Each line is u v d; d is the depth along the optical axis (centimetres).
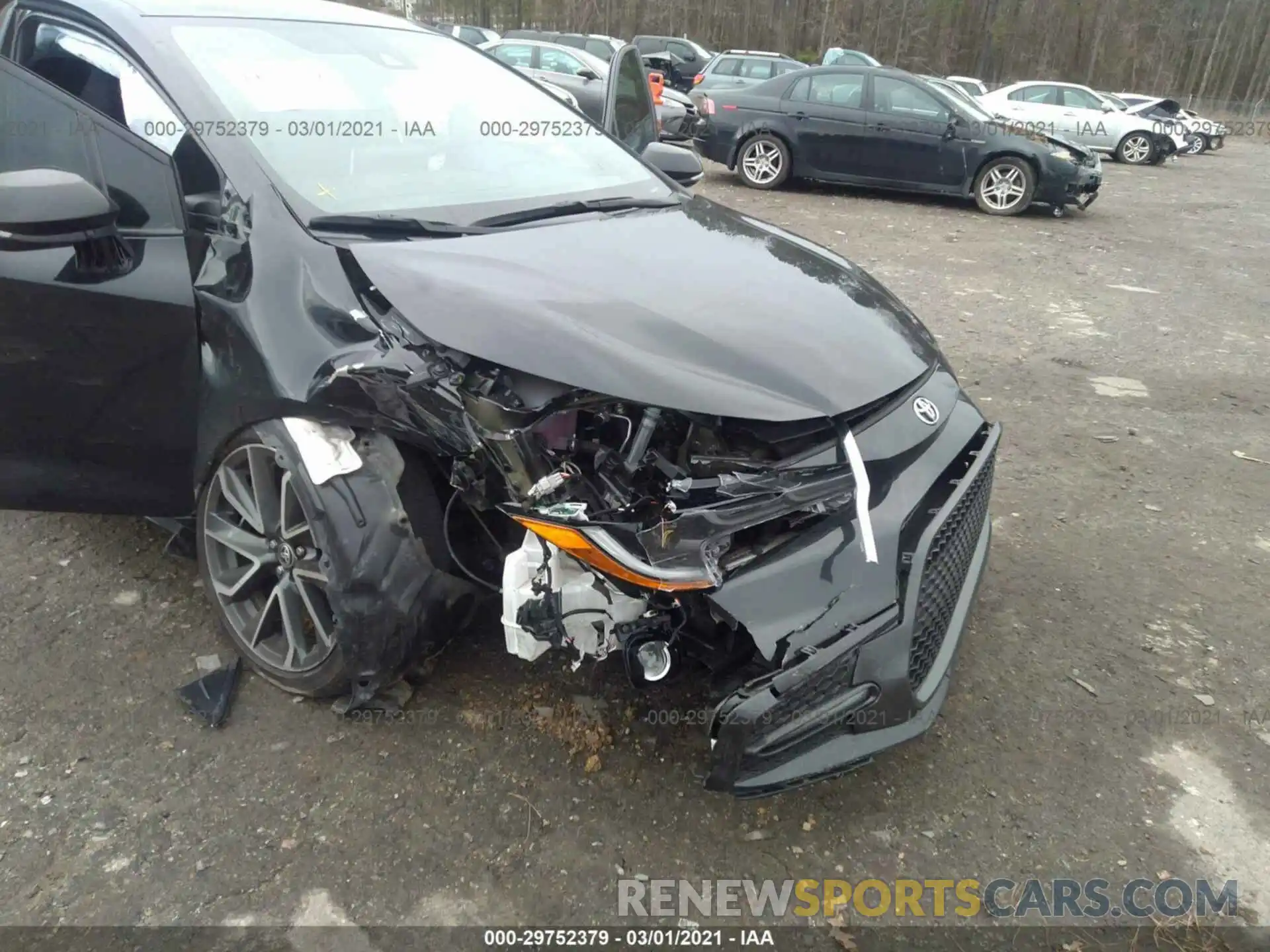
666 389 192
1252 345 615
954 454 230
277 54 285
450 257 230
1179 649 293
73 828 205
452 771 224
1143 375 548
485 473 203
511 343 197
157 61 257
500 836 209
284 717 239
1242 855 219
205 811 211
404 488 222
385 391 204
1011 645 291
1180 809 231
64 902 189
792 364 209
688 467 200
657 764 229
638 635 192
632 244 258
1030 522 369
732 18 4728
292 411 216
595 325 205
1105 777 240
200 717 238
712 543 189
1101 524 370
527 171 301
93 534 315
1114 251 913
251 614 250
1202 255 915
